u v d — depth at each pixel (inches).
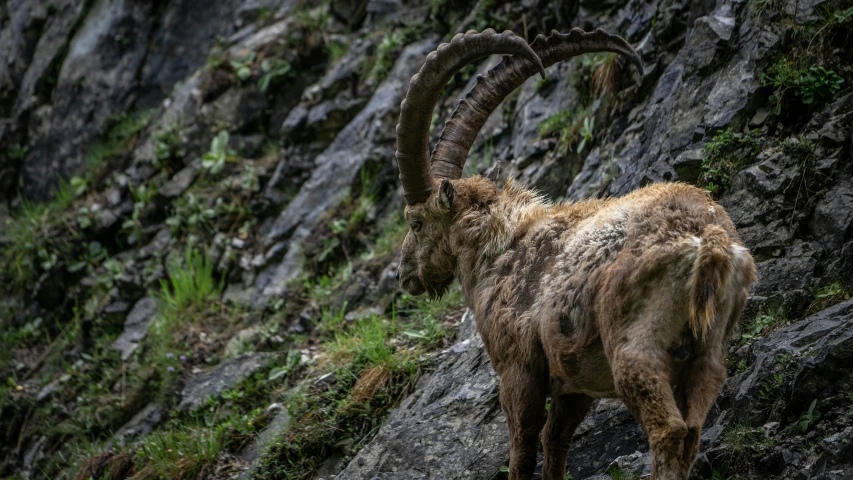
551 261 625.6
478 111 743.1
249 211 1422.2
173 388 1188.5
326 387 1013.2
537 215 666.2
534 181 1123.3
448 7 1424.7
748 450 631.8
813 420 617.3
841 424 597.9
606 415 756.6
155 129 1627.7
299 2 1643.7
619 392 547.2
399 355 998.4
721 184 849.5
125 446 1147.9
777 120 860.0
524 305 629.3
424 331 1018.7
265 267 1328.7
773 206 796.0
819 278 733.9
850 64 844.6
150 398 1219.9
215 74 1582.2
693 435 542.0
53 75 1913.1
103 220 1556.3
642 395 531.5
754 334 727.7
